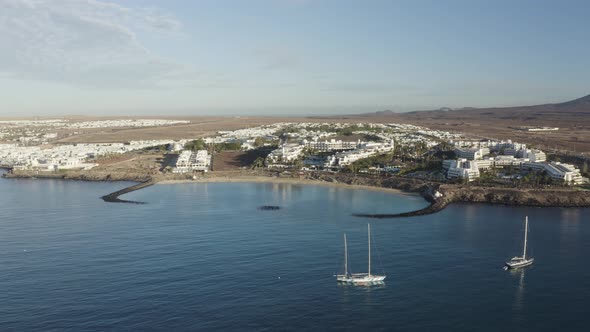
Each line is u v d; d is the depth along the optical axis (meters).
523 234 198.50
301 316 123.81
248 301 132.62
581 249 177.62
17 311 127.62
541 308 128.75
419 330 116.81
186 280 147.88
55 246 185.12
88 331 116.69
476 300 133.50
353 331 116.00
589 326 119.06
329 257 169.75
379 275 151.38
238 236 198.25
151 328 117.88
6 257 172.00
